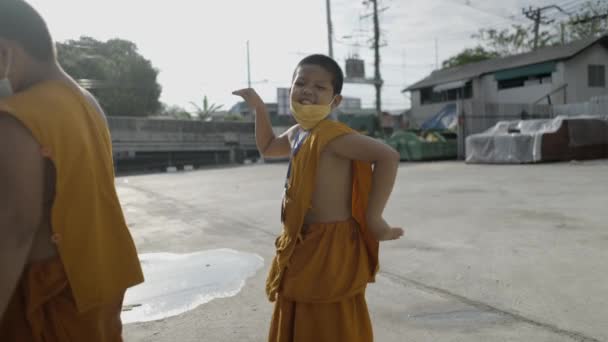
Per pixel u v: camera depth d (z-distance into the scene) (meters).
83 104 1.32
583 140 15.09
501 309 2.82
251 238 5.18
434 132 20.77
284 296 1.69
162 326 2.73
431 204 7.08
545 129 14.95
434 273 3.58
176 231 5.74
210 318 2.84
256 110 2.17
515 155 14.86
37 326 1.22
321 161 1.67
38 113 1.12
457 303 2.94
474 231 5.05
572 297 2.96
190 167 22.59
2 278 1.07
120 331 1.46
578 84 23.58
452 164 16.47
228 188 10.87
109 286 1.30
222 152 25.69
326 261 1.64
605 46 24.22
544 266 3.65
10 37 1.21
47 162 1.17
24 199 1.09
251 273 3.75
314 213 1.70
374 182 1.60
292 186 1.71
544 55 24.73
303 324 1.65
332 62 1.73
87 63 25.81
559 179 9.80
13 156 1.07
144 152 22.75
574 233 4.74
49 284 1.21
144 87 27.59
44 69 1.29
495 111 20.00
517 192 8.07
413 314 2.79
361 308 1.75
